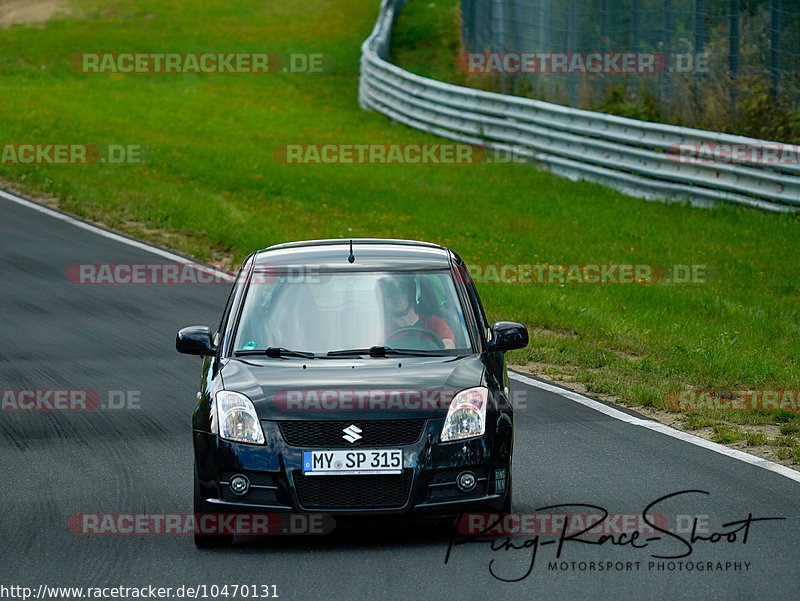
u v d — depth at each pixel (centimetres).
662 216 7025
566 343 4356
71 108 11556
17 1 18488
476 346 2548
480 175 8731
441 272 2698
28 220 6931
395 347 2508
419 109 10725
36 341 4391
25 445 3103
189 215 6912
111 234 6612
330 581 2061
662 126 7288
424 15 16462
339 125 11162
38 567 2175
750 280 5588
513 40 10094
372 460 2227
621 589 1986
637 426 3238
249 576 2103
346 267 2686
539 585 2016
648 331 4538
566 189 8050
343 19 17388
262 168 8956
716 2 7675
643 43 8406
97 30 16550
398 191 8138
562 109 8294
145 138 9912
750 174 6781
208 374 2489
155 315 4850
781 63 7331
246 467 2239
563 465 2847
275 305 2603
